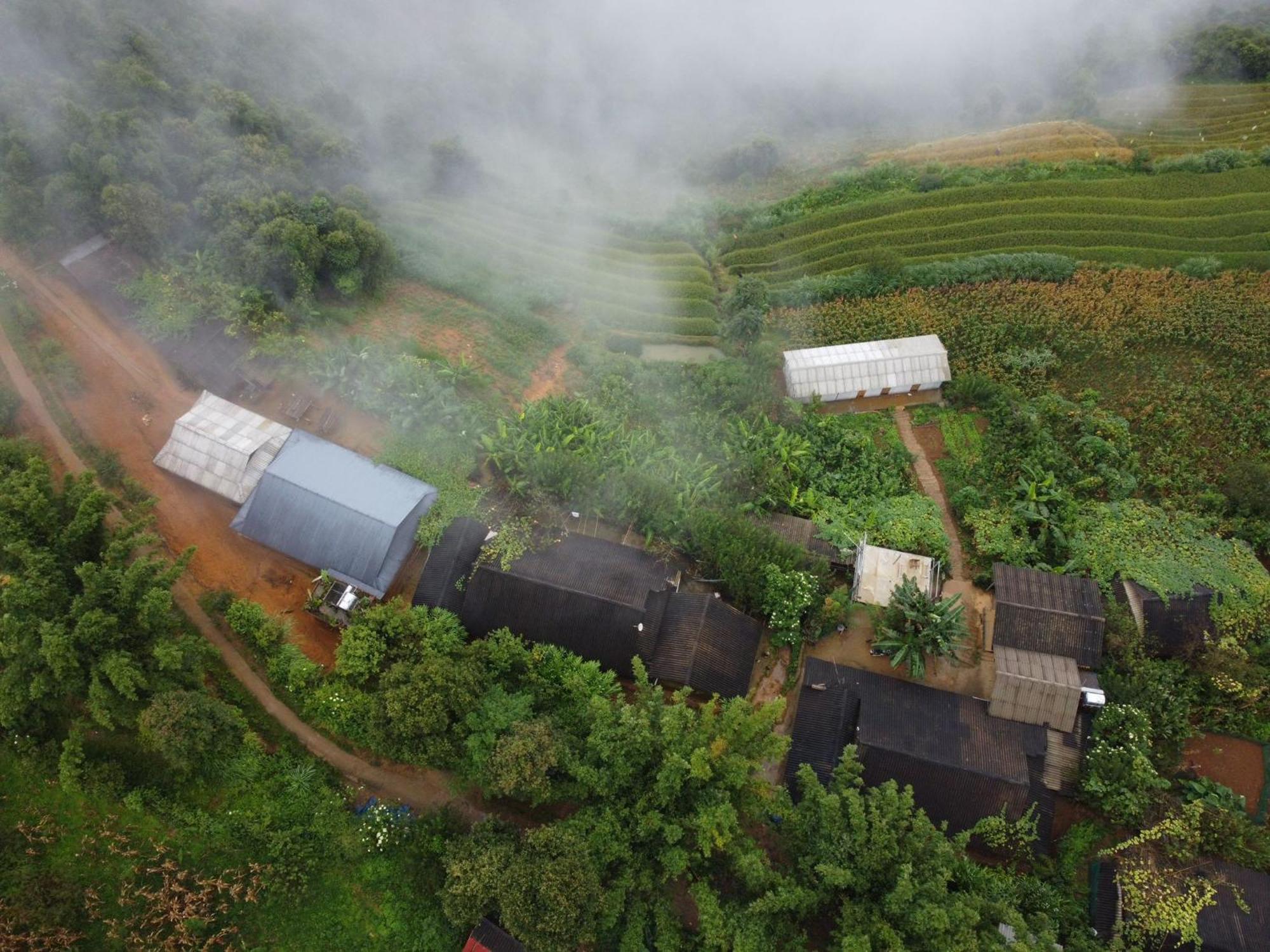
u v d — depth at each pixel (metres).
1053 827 32.88
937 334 48.53
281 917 29.36
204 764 30.88
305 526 36.31
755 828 31.31
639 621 34.94
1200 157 57.97
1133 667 34.47
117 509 36.59
